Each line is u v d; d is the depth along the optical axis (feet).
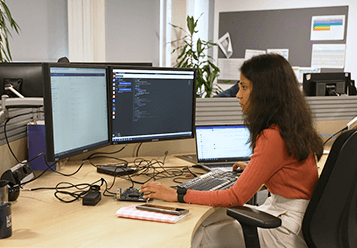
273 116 3.89
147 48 16.88
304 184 4.00
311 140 3.95
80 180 4.85
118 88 5.16
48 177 4.95
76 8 13.60
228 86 17.79
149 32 16.85
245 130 6.00
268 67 3.98
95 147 4.89
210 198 3.92
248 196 3.85
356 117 7.38
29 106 4.56
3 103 4.50
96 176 5.07
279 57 4.08
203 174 5.35
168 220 3.44
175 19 16.01
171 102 5.74
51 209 3.76
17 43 12.01
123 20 15.70
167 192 4.09
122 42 15.79
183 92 5.86
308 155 3.90
